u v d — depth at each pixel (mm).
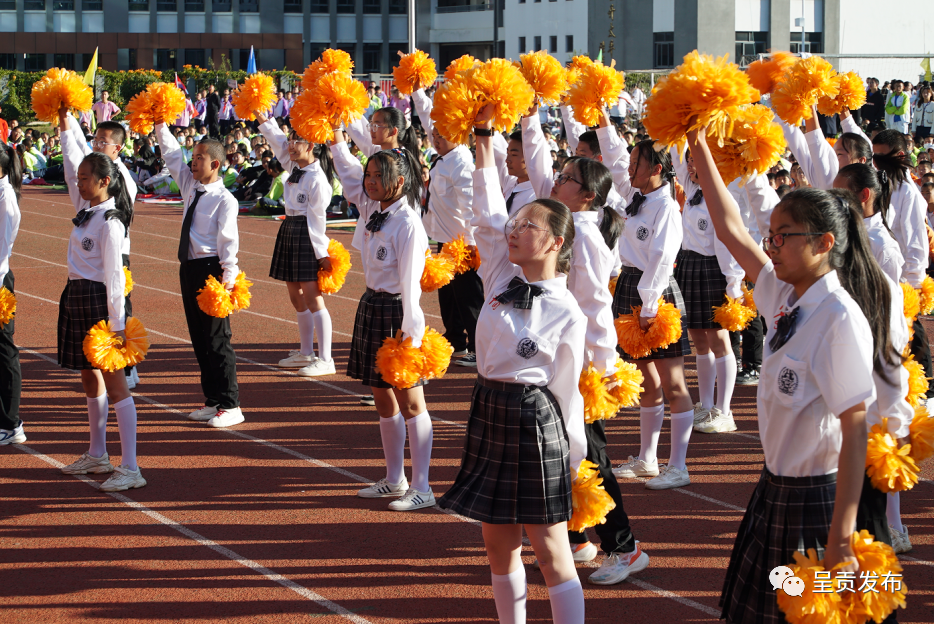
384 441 5438
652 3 48375
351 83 5906
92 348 5266
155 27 49844
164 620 4047
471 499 3336
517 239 3359
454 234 8000
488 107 3674
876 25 48125
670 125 2967
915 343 5477
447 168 7816
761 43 47656
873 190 4691
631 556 4453
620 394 4152
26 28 48688
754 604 2945
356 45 53281
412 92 7973
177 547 4785
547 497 3281
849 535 2676
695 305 6520
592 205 4258
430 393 7699
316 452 6273
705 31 46812
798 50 47594
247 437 6578
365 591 4316
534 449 3277
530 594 4289
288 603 4203
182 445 6402
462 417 7062
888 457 2930
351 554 4711
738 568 3070
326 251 8062
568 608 3352
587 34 50125
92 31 49250
